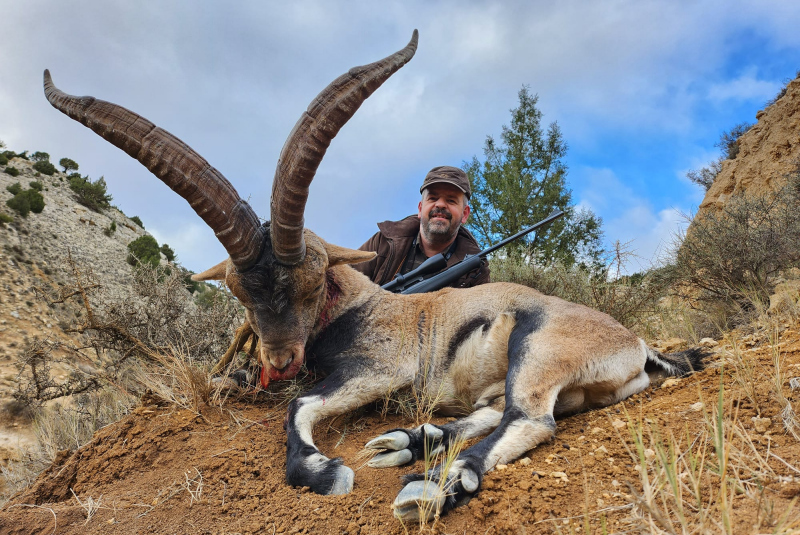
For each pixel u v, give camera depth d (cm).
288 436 93
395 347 113
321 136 88
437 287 147
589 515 62
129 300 170
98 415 148
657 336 187
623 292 191
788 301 143
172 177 93
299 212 94
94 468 96
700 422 81
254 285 99
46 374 171
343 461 87
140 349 149
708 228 193
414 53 90
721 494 51
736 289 177
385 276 185
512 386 93
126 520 80
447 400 113
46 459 134
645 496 54
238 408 112
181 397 112
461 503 71
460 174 189
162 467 94
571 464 77
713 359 116
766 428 74
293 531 70
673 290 207
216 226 95
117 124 92
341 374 107
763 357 104
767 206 197
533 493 69
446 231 180
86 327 144
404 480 74
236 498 82
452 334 115
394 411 112
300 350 103
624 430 85
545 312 108
